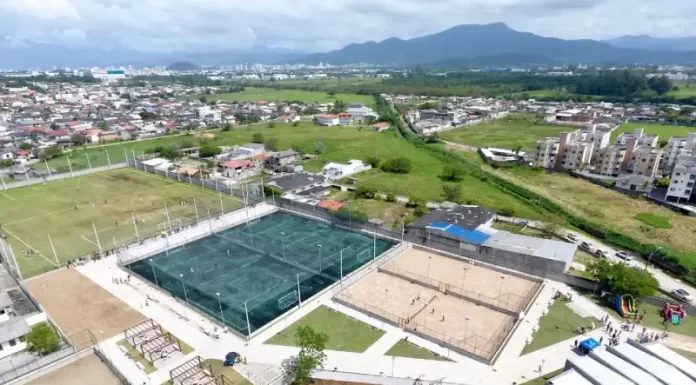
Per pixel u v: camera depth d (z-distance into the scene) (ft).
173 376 154.51
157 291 215.92
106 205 344.49
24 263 244.63
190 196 366.84
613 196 367.45
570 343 171.42
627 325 181.37
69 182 410.72
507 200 357.41
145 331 181.88
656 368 139.13
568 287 212.84
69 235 285.64
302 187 371.76
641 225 298.15
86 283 223.51
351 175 432.66
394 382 152.35
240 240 279.90
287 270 240.53
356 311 198.18
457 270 234.58
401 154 530.68
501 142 602.44
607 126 627.46
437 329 183.11
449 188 353.10
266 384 152.05
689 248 259.80
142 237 281.13
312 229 298.15
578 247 266.98
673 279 226.99
